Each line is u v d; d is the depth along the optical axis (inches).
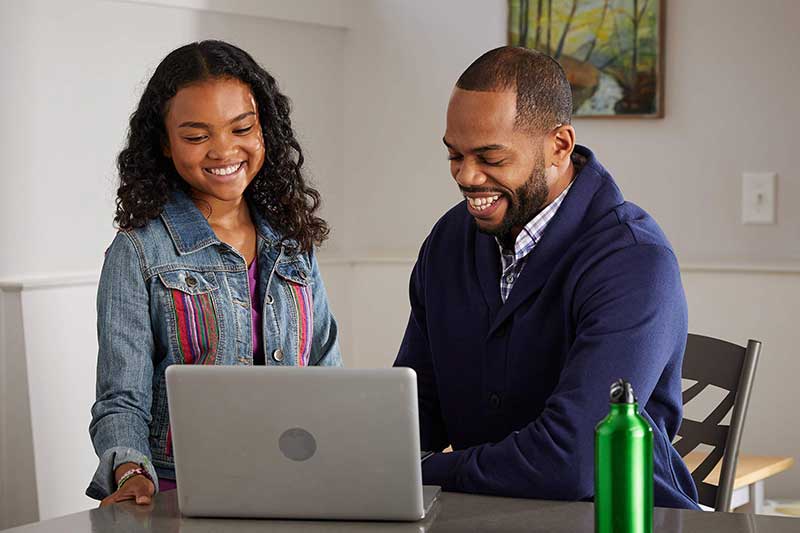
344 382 83.0
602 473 74.7
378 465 84.0
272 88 118.2
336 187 207.0
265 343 115.3
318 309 122.6
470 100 99.2
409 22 203.9
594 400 93.4
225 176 112.1
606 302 97.3
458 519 86.4
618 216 103.0
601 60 190.4
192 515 88.0
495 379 106.3
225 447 85.6
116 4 174.9
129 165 113.7
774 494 179.5
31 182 165.5
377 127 207.0
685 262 184.4
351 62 207.2
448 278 111.3
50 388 162.9
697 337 122.9
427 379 115.5
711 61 186.2
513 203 101.3
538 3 193.8
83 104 171.6
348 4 205.2
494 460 93.7
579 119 193.3
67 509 165.5
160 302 110.4
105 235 175.6
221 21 189.0
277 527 85.1
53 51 167.5
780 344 177.9
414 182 205.6
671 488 100.3
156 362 112.0
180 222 113.3
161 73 112.7
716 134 186.7
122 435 102.7
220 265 113.7
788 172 183.2
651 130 189.9
